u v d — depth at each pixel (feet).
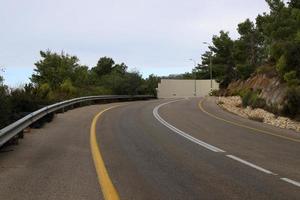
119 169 38.47
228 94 203.31
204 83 298.76
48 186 31.96
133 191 30.66
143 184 32.83
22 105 71.51
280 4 158.92
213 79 299.17
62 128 70.33
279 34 125.08
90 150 48.85
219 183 33.53
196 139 60.39
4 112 52.60
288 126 85.46
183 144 55.11
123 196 29.27
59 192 30.25
